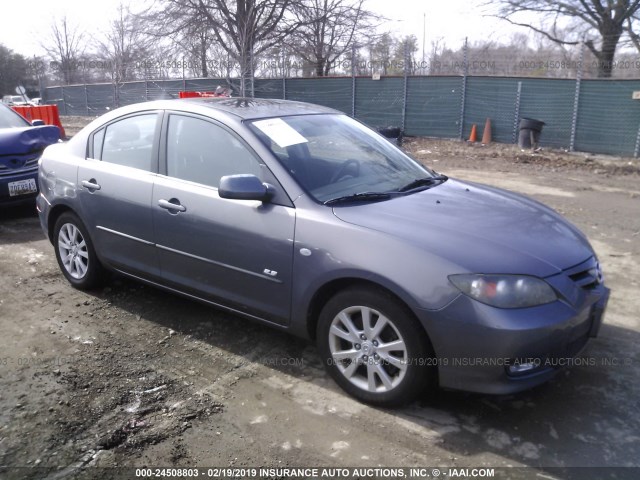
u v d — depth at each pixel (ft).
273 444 9.39
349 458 9.05
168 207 12.66
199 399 10.66
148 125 13.73
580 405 10.44
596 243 20.68
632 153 45.55
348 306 10.27
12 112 26.58
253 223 11.29
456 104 55.11
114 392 10.88
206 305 13.42
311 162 12.00
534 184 33.35
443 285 9.20
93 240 14.87
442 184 13.15
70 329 13.57
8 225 23.26
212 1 67.92
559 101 48.42
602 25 64.08
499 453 9.14
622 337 13.10
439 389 10.94
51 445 9.36
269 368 11.79
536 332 9.00
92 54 102.68
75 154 15.38
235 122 12.24
